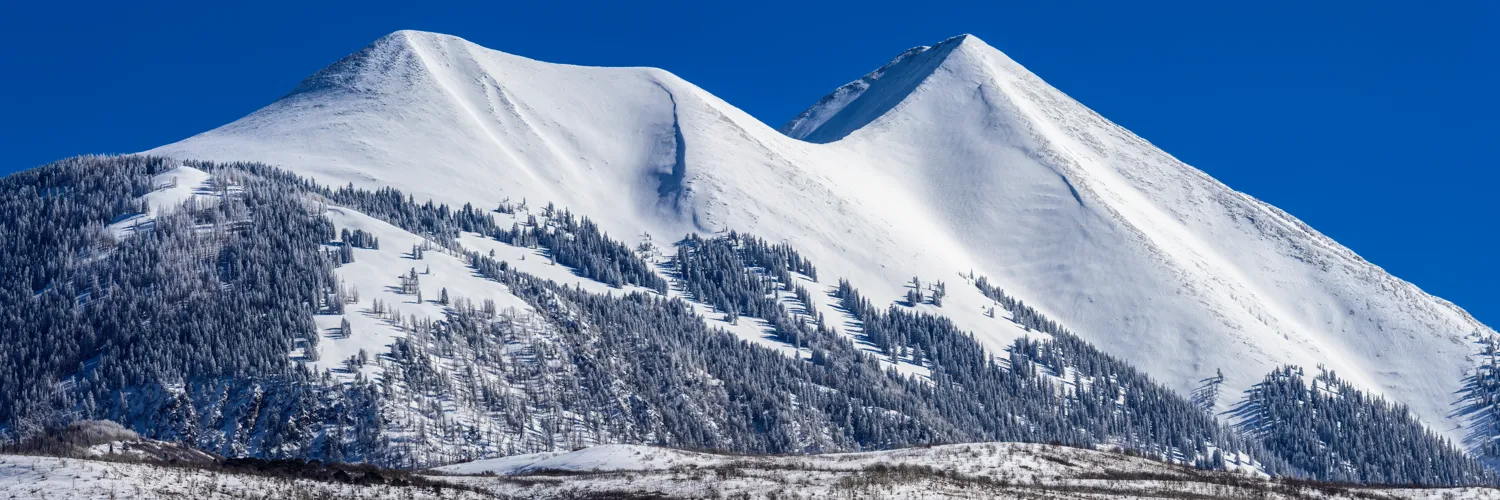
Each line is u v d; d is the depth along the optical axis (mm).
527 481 111000
